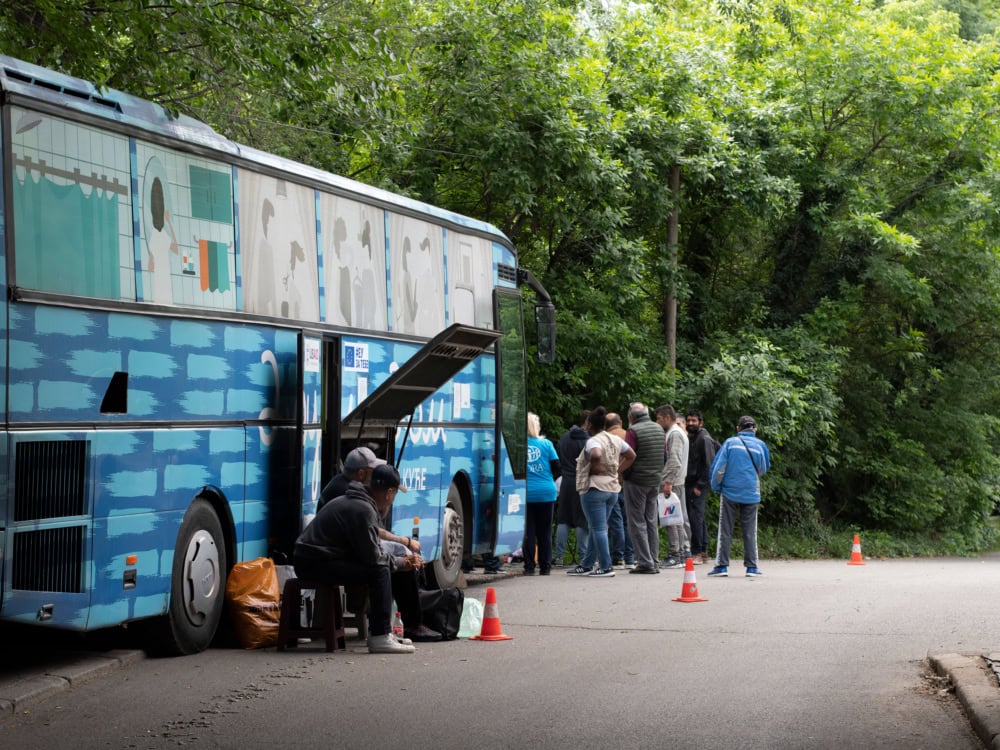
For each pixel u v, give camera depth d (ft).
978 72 103.40
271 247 38.09
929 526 114.32
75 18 39.40
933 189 107.24
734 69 101.24
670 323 93.09
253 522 36.96
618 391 84.53
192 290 34.17
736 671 31.40
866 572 66.95
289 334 38.81
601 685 29.48
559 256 86.74
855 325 111.65
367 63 50.80
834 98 102.27
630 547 68.03
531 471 62.64
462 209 83.25
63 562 29.19
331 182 41.73
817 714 25.84
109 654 33.32
